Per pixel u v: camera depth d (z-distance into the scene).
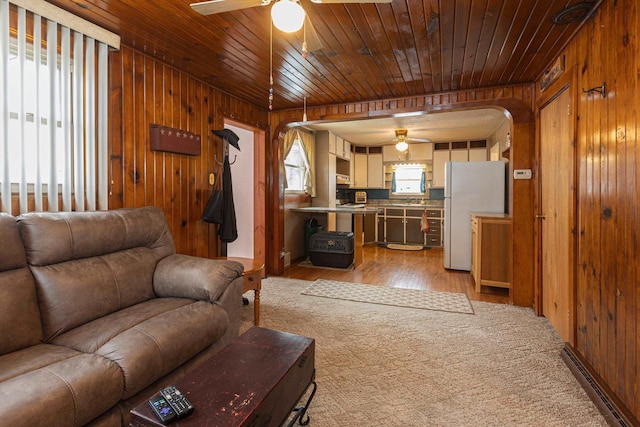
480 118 5.22
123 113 2.60
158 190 2.93
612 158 1.84
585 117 2.21
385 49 2.65
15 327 1.52
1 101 1.89
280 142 4.68
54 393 1.18
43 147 2.11
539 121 3.24
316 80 3.40
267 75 3.25
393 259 5.95
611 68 1.85
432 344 2.58
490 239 3.91
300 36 2.46
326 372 2.17
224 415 1.08
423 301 3.59
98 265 1.96
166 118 2.99
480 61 2.88
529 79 3.31
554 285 2.83
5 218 1.68
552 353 2.44
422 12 2.12
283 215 4.83
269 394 1.21
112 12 2.17
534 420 1.72
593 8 2.05
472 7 2.06
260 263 3.00
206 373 1.32
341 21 2.23
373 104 4.08
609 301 1.87
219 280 2.12
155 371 1.53
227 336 2.14
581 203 2.27
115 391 1.36
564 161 2.58
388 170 8.06
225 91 3.74
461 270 5.01
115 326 1.70
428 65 2.99
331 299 3.65
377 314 3.20
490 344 2.58
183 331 1.73
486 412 1.78
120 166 2.59
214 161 3.61
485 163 4.82
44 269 1.73
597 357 2.01
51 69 2.11
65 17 2.14
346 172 7.49
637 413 1.58
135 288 2.08
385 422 1.70
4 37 1.89
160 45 2.63
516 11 2.10
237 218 4.71
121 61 2.58
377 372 2.18
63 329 1.68
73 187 2.28
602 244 1.96
